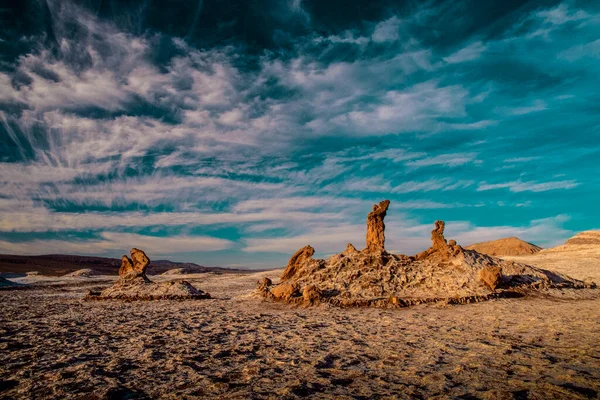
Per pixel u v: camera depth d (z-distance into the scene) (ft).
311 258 85.05
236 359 27.76
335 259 79.97
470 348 29.96
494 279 65.26
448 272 70.54
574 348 29.07
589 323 40.29
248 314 54.24
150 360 27.73
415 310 54.39
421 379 21.93
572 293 67.31
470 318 46.09
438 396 18.94
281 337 36.45
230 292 104.22
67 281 166.91
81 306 71.20
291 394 19.67
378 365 25.38
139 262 99.35
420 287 66.74
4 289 126.52
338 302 60.39
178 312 58.23
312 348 31.19
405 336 35.91
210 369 25.04
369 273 71.82
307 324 44.47
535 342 31.65
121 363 26.91
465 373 22.97
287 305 62.34
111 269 349.82
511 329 38.09
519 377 21.91
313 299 61.98
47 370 25.34
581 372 22.63
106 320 50.47
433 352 28.89
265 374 23.62
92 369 25.26
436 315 49.37
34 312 61.72
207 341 34.86
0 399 19.97
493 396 18.74
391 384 21.11
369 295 64.18
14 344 34.50
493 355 27.40
